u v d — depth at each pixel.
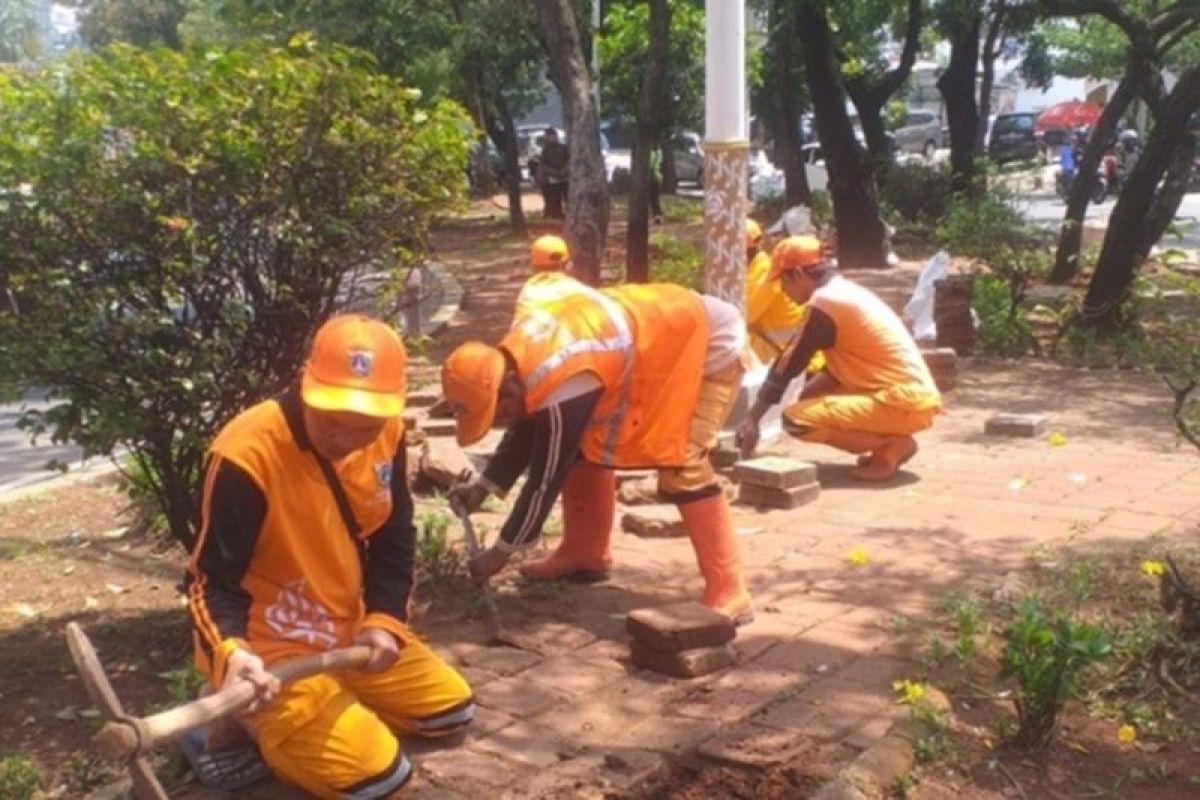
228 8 15.56
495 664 4.94
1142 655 4.93
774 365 7.39
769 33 20.22
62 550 7.06
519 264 20.06
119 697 4.94
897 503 7.07
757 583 5.80
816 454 8.16
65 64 4.83
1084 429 8.81
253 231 4.89
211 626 3.69
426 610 5.48
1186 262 18.80
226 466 3.71
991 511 6.89
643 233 14.65
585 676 4.83
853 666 4.88
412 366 11.61
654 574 5.94
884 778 4.06
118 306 4.77
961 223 18.70
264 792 4.03
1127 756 4.34
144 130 4.70
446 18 20.41
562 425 4.75
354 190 4.98
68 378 4.75
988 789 4.12
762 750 4.21
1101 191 30.70
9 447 10.29
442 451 7.31
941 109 49.19
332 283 5.08
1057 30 38.69
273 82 4.84
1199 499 7.05
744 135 8.23
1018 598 5.51
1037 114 46.34
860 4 19.44
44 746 4.58
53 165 4.55
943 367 10.13
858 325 7.41
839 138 18.81
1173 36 17.58
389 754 3.85
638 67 23.61
